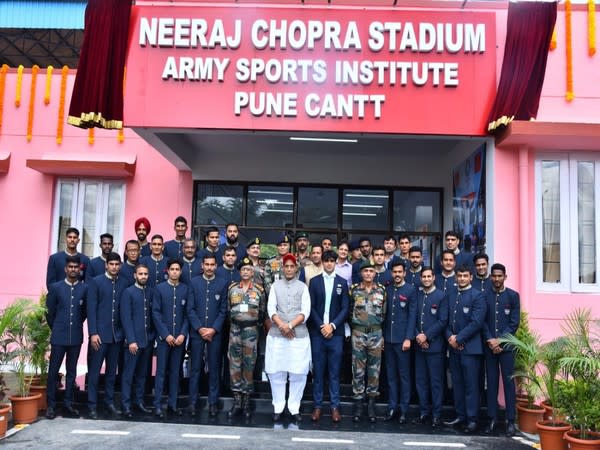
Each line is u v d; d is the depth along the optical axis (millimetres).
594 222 6895
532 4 6410
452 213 8688
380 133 6465
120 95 6461
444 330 5797
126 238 8625
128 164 8445
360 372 5754
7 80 8695
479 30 6449
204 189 9078
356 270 6434
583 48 6875
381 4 6766
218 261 6676
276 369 5645
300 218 9141
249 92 6453
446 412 6047
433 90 6441
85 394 6242
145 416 5770
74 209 8664
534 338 5719
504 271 5703
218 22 6492
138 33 6504
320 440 5145
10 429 5285
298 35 6488
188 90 6465
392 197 9148
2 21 13266
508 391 5555
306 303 5691
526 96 6340
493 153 6727
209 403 5879
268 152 9094
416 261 6219
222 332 6133
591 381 4758
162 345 5809
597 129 6266
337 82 6434
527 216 6609
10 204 8539
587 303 6715
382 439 5234
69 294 5762
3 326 5387
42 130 8609
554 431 4867
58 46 15086
